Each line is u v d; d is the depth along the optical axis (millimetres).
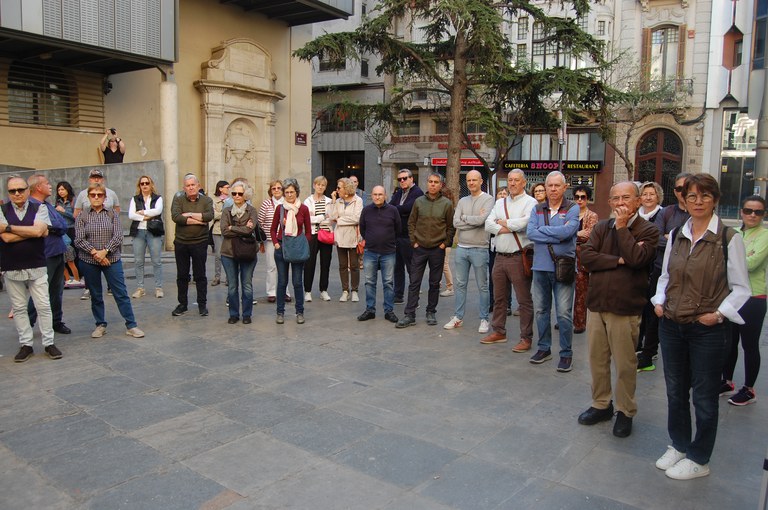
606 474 3865
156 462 3939
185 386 5391
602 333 4535
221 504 3438
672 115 27875
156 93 15383
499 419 4742
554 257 5910
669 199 28500
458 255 7477
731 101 27094
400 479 3756
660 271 5980
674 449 3982
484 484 3707
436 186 7586
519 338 7266
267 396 5168
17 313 6027
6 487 3609
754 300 5020
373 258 7988
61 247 6961
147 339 6941
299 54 15555
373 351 6605
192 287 10289
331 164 36688
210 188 16422
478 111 16000
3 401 4973
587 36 15008
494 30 14180
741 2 26484
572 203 5953
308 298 9469
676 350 3900
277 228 7723
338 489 3625
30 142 12992
